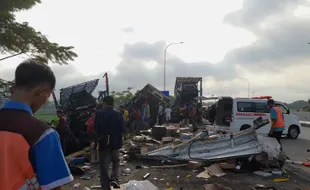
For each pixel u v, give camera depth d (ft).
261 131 48.62
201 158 26.73
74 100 41.19
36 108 5.22
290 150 39.14
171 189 19.94
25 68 4.95
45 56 31.86
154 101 71.67
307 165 27.84
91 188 20.21
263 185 20.86
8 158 4.31
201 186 20.77
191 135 42.37
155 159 28.32
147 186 16.37
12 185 4.25
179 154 27.94
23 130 4.54
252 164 25.20
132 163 28.07
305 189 20.01
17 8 26.99
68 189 19.99
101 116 18.48
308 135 61.26
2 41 28.40
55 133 4.88
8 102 4.88
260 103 51.24
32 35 30.27
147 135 50.65
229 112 54.70
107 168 18.42
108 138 18.28
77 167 24.06
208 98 67.92
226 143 27.66
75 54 34.04
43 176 4.55
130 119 58.44
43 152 4.57
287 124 53.47
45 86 5.06
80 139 38.22
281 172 24.31
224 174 23.95
